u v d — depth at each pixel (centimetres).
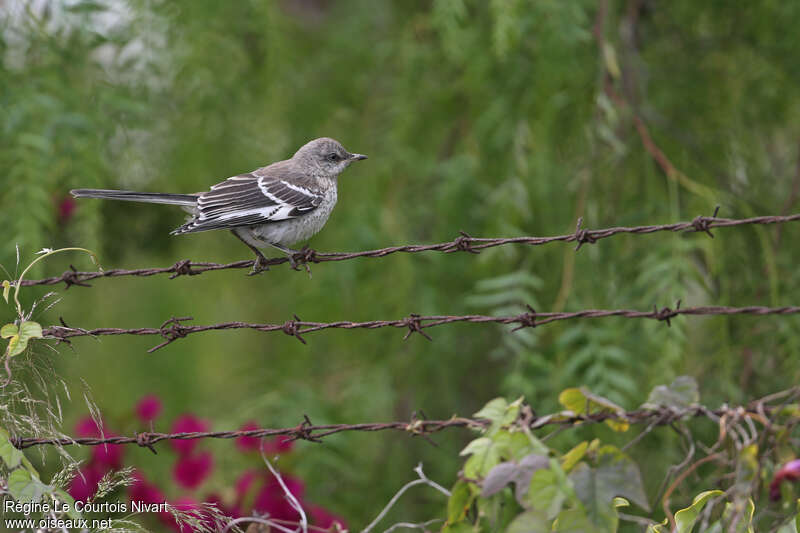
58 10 1054
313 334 1330
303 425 643
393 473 1267
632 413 591
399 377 1319
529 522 564
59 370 848
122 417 1004
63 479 639
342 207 1335
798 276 1069
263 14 1238
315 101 1389
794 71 1215
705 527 558
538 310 1061
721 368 1047
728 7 1277
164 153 1248
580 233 687
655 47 1304
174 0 1171
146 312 1568
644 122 1155
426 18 1354
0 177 1018
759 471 555
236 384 1524
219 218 884
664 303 987
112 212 1509
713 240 1026
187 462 947
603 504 567
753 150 1244
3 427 632
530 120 1187
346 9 1447
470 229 1271
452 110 1349
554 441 999
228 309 1564
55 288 1228
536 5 1127
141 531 662
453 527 628
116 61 1147
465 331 1313
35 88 1029
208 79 1177
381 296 1297
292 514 875
